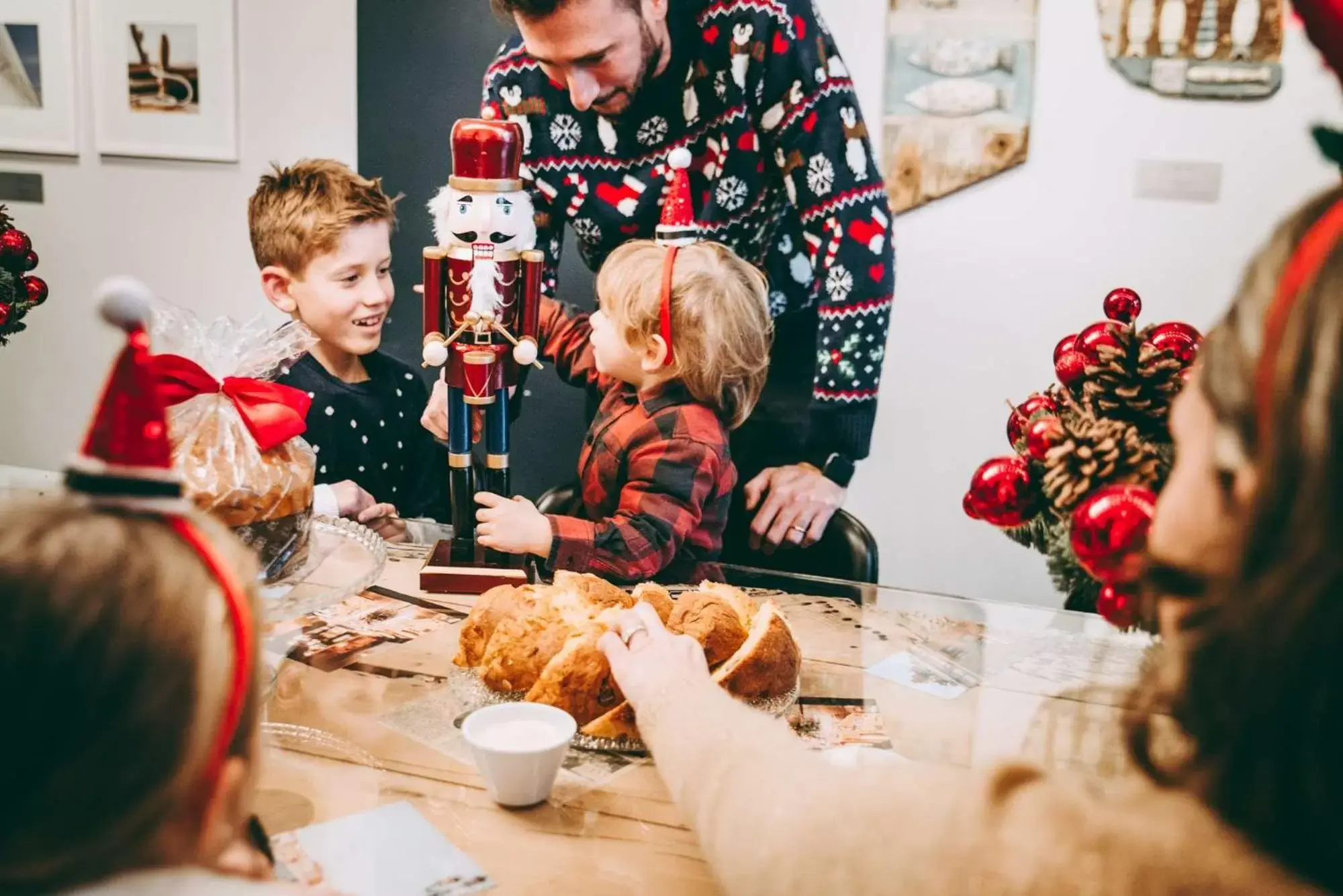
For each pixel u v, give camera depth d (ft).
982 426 6.56
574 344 5.65
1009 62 6.16
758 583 4.15
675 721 2.44
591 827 2.48
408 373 6.50
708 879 2.29
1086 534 2.23
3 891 1.35
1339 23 1.43
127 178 8.09
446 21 6.79
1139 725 1.56
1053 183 6.25
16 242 4.56
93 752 1.31
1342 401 1.26
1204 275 6.18
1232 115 5.99
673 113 5.70
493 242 4.11
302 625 3.60
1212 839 1.44
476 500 4.28
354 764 2.70
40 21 7.99
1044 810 1.63
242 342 3.51
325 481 5.94
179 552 1.44
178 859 1.44
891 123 6.35
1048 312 6.39
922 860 1.70
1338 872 1.36
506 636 3.02
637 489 4.63
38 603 1.32
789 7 5.47
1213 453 1.45
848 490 6.82
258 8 7.38
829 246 5.72
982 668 3.33
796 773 2.11
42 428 8.82
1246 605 1.35
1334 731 1.30
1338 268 1.30
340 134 7.33
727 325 4.60
